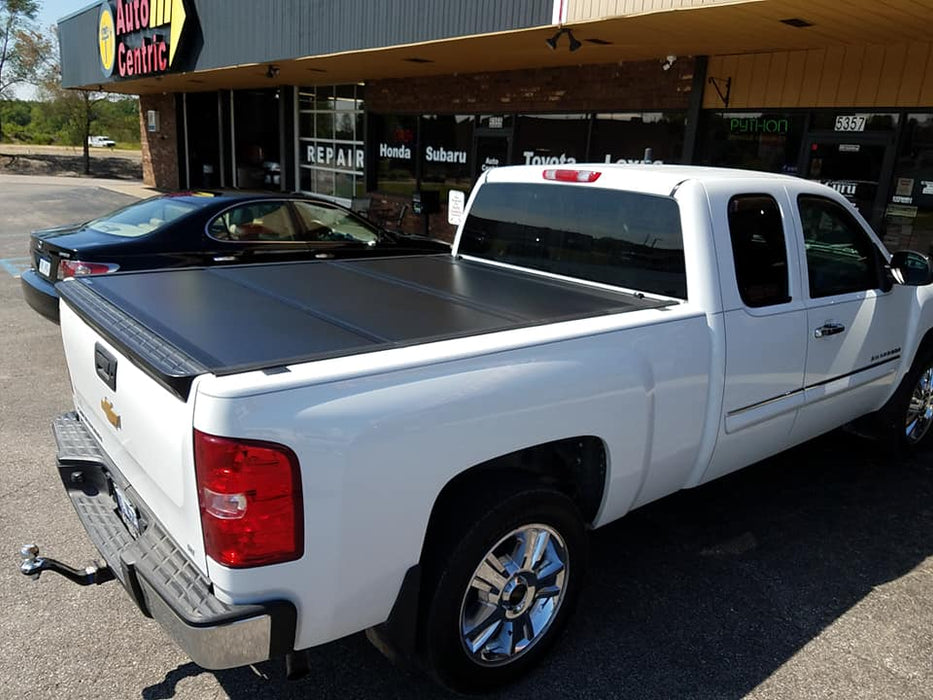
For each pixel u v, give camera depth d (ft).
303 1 38.42
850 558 12.32
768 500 14.34
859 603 11.08
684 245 10.63
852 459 16.37
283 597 6.93
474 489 8.41
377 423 7.06
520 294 11.19
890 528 13.34
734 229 10.94
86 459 9.40
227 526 6.57
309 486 6.75
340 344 7.91
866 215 27.66
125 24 59.16
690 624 10.49
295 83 59.21
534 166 13.51
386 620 7.93
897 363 14.75
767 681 9.37
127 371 8.01
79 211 62.03
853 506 14.15
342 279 12.03
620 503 9.87
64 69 77.82
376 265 13.67
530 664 9.29
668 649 9.95
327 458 6.79
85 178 106.52
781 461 16.20
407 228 50.03
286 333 8.36
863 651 10.00
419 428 7.35
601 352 9.00
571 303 10.55
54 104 120.88
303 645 7.28
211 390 6.47
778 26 23.31
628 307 10.18
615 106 35.55
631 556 12.26
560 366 8.52
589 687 9.21
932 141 25.46
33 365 20.89
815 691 9.21
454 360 7.75
